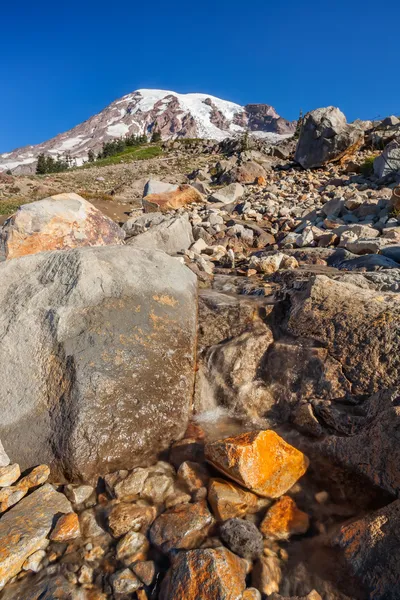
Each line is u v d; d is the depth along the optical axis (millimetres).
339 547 2465
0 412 3242
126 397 3342
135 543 2541
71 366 3328
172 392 3613
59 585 2326
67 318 3590
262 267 7035
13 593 2293
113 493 2912
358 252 7492
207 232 10312
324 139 20953
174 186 15547
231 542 2488
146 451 3289
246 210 12984
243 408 3824
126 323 3742
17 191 26047
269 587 2283
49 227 6723
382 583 2188
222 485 2867
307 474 3066
